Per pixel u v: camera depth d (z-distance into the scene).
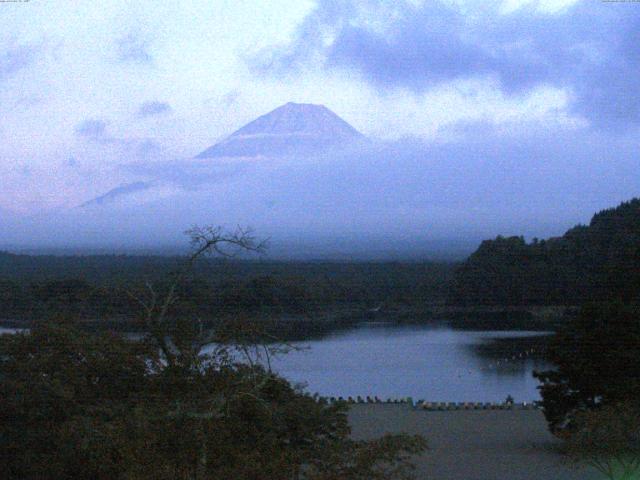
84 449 19.25
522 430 36.94
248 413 20.34
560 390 34.31
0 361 23.64
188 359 22.20
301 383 36.00
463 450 32.44
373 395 45.94
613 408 27.11
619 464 27.11
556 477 27.50
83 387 23.09
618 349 33.44
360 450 17.34
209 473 16.95
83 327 27.22
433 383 49.09
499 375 51.22
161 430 18.11
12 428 22.09
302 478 18.08
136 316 24.91
